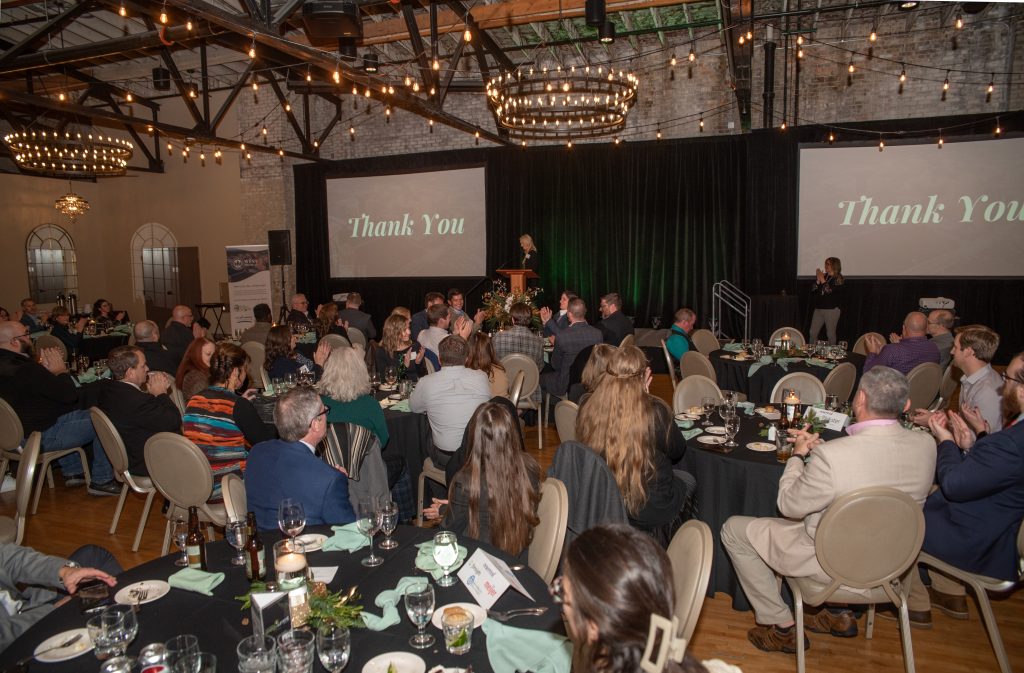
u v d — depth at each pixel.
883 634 2.87
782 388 4.36
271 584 1.80
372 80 6.47
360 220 12.45
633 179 10.49
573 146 10.78
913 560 2.27
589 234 10.87
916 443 2.30
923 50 8.88
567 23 8.91
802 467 2.57
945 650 2.74
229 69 11.62
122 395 3.77
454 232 11.79
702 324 10.27
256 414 3.46
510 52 9.99
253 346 6.68
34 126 11.05
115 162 9.64
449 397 3.62
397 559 2.03
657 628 0.90
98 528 4.21
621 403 2.64
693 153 10.09
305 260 12.88
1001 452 2.35
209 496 3.21
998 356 8.75
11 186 13.16
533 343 5.59
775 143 9.48
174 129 8.51
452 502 2.29
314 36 5.26
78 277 14.29
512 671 1.48
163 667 1.45
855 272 9.34
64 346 8.22
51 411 4.50
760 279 9.82
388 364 5.20
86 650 1.57
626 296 10.74
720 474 3.07
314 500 2.28
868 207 9.18
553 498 2.18
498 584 1.75
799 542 2.44
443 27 7.63
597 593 0.97
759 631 2.83
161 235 13.93
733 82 7.59
